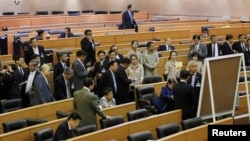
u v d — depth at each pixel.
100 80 11.27
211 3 27.39
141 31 20.52
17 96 11.18
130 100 11.72
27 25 25.11
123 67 11.37
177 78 12.34
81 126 9.10
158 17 30.95
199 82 10.48
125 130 8.89
